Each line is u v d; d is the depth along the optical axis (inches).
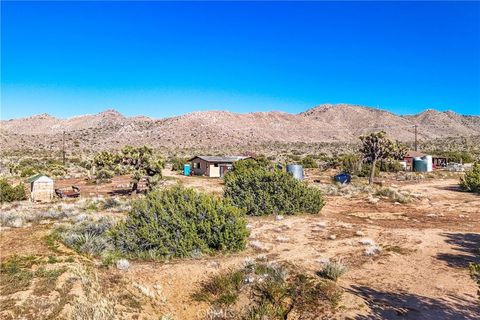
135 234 573.6
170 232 586.6
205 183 1776.6
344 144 6943.9
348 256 602.5
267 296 430.0
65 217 808.9
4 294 324.5
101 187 1646.2
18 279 352.8
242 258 558.6
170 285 451.5
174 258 554.3
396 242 700.0
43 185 1309.1
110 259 491.5
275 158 3612.2
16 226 642.2
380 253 622.2
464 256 613.9
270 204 945.5
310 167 2780.5
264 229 776.3
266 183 983.6
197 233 600.1
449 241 711.1
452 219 963.3
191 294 438.6
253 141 7805.1
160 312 390.3
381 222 912.9
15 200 1291.8
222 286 446.0
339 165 2564.0
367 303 422.3
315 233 756.6
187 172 2378.2
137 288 418.3
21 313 300.0
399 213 1037.8
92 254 512.7
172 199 632.4
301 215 951.0
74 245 528.4
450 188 1651.1
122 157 1422.2
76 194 1392.7
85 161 2785.4
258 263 530.0
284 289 443.5
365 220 935.7
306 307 413.7
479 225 887.1
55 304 316.8
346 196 1330.0
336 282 485.7
